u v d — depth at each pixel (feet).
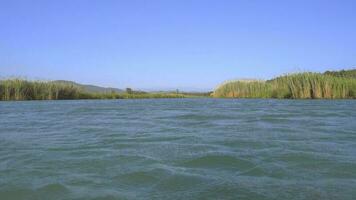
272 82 178.19
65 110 87.76
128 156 31.96
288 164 28.86
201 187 23.47
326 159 30.32
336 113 71.31
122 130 48.88
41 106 104.27
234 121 58.49
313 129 47.88
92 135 44.73
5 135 45.19
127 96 194.80
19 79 154.30
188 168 27.91
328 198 21.38
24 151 34.78
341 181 24.53
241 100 145.18
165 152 33.53
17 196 22.31
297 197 21.54
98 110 87.56
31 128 52.16
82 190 23.06
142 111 83.41
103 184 24.21
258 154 32.32
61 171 27.40
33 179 25.44
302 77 155.43
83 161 30.40
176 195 22.03
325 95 149.28
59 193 22.62
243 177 25.57
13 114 76.18
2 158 31.86
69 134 45.80
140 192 22.61
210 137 41.83
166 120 61.62
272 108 88.28
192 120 61.00
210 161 29.96
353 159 30.27
